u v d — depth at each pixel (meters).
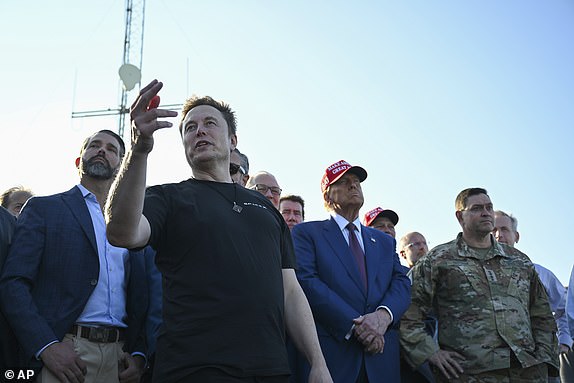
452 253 4.60
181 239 2.60
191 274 2.54
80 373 3.16
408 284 4.36
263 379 2.46
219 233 2.61
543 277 6.29
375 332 3.85
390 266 4.38
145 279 3.77
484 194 4.71
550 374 4.51
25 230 3.41
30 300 3.21
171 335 2.48
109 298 3.52
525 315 4.38
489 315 4.29
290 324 2.98
